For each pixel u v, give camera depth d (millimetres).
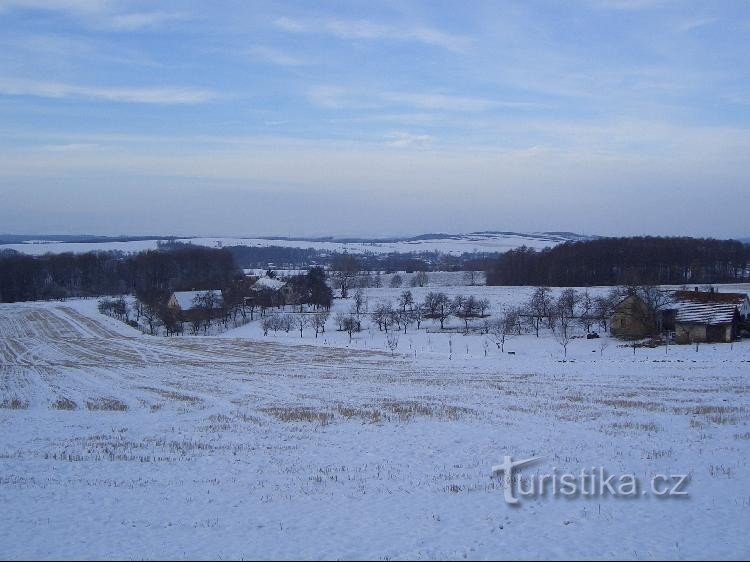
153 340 79812
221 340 79188
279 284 125938
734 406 30047
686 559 12234
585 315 79000
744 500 15758
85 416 31844
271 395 37875
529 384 39719
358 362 56438
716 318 61125
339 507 16094
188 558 12875
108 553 13219
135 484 18594
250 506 16359
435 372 48000
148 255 162625
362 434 25672
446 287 134750
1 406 36156
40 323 97125
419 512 15500
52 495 17516
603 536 13516
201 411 32906
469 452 22250
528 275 138750
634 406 30359
